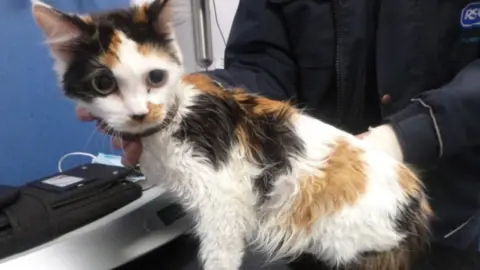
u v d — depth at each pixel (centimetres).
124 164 74
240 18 98
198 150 59
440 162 76
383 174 62
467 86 71
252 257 68
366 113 95
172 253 72
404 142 67
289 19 93
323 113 95
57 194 70
